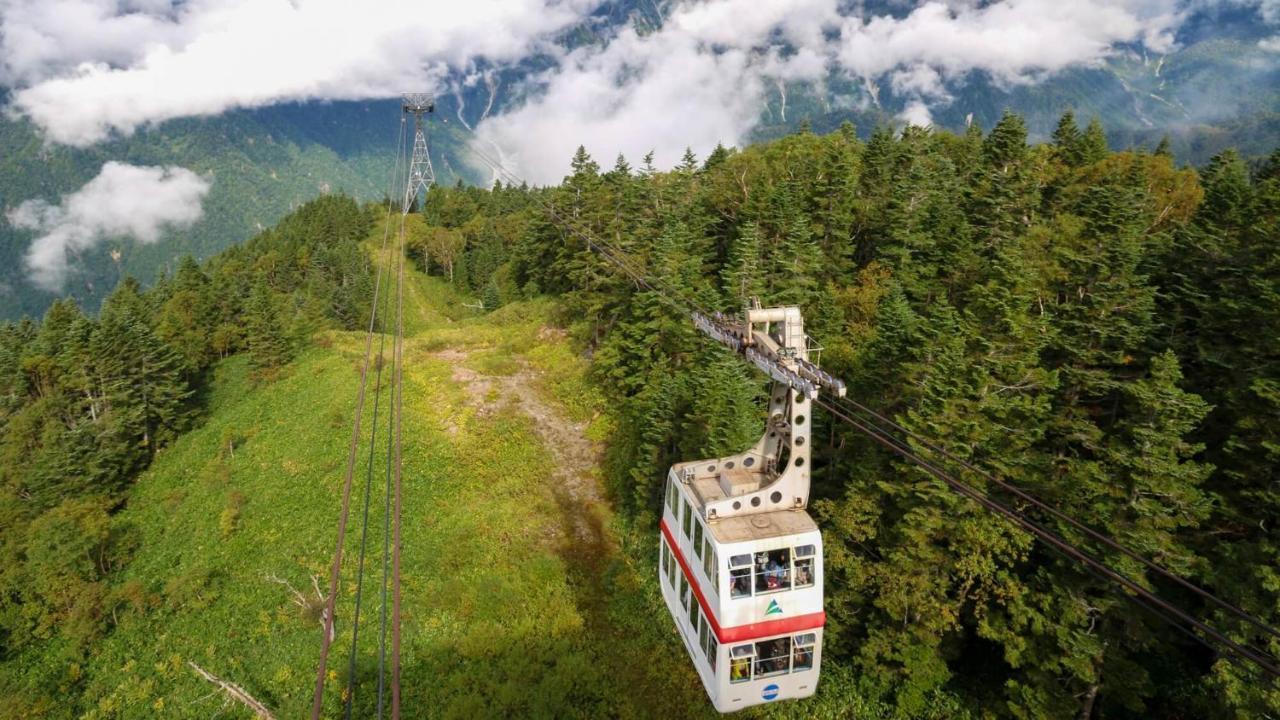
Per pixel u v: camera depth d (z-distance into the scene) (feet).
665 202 216.74
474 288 422.82
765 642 49.21
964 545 83.51
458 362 222.48
